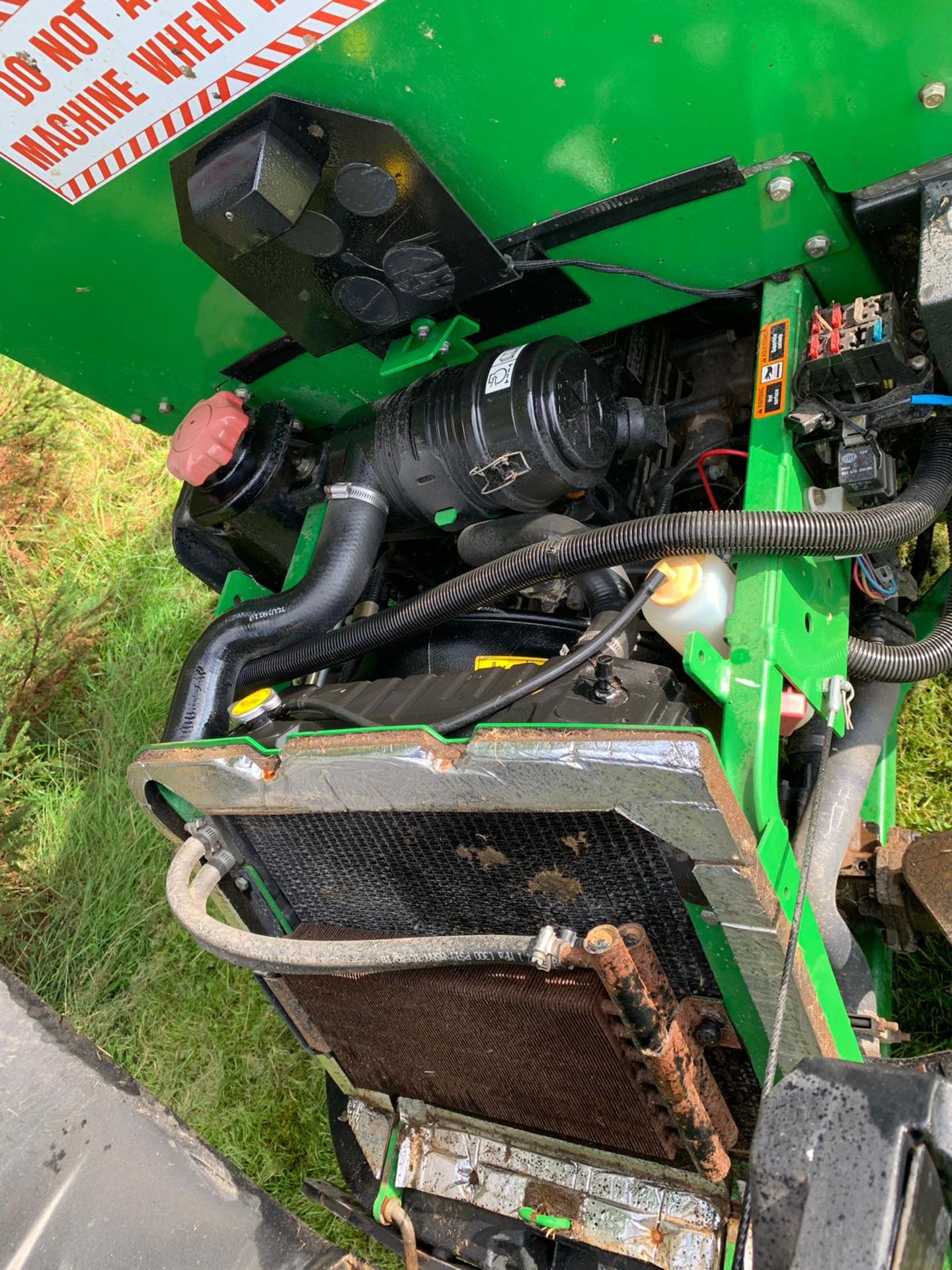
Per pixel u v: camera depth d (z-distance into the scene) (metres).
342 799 1.45
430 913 1.61
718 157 1.47
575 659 1.48
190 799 1.63
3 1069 1.18
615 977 1.22
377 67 1.41
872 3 1.25
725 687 1.51
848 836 1.72
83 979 2.89
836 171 1.47
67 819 3.15
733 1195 1.60
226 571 2.34
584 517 1.93
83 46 1.45
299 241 1.59
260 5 1.35
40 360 2.21
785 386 1.67
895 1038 1.72
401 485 1.88
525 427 1.71
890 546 1.63
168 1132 1.26
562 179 1.55
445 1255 1.93
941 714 2.47
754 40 1.31
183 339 2.04
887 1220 0.83
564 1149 1.75
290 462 2.02
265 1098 2.60
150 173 1.64
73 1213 1.15
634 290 1.76
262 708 1.70
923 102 1.35
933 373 1.60
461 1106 1.82
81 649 3.45
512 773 1.27
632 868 1.34
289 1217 1.30
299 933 1.78
